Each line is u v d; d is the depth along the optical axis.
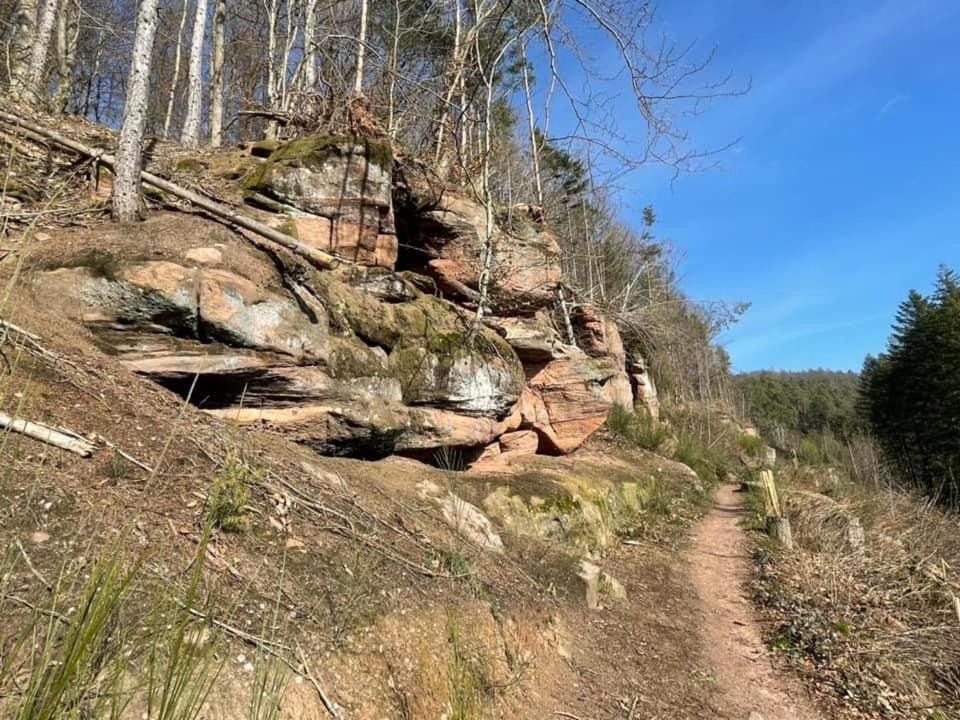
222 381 4.83
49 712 1.32
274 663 2.43
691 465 17.48
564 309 15.31
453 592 4.02
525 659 4.16
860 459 24.30
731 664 5.54
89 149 6.34
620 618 6.00
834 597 7.05
